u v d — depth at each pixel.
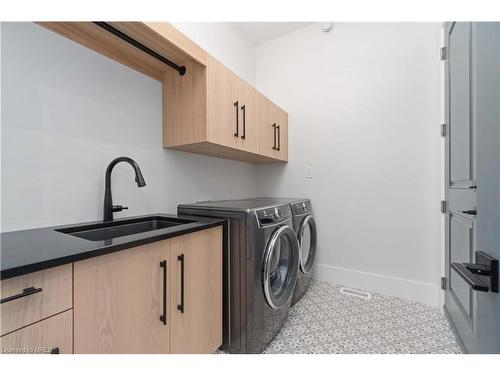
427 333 1.55
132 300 0.87
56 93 1.15
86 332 0.74
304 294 2.11
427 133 1.96
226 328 1.39
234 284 1.37
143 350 0.91
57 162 1.15
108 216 1.30
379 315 1.78
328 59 2.43
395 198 2.10
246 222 1.33
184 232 1.08
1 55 0.98
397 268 2.10
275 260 1.61
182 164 1.90
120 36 1.18
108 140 1.38
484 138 0.73
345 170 2.34
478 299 0.78
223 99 1.66
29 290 0.61
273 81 2.78
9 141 1.00
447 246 1.73
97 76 1.32
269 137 2.29
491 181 0.70
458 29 1.45
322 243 2.47
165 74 1.68
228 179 2.45
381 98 2.15
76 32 1.19
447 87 1.70
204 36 2.12
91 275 0.75
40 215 1.09
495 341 0.69
